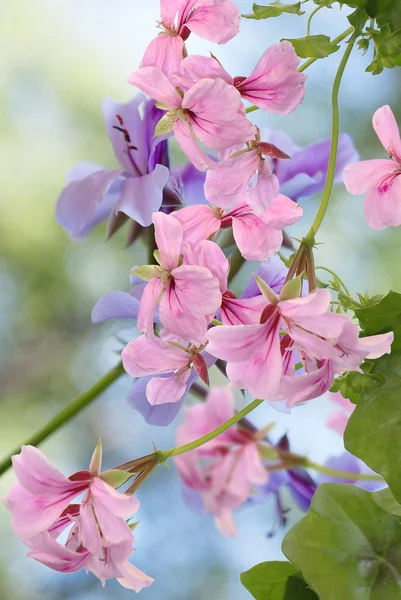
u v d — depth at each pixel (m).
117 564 0.87
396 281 2.82
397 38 0.90
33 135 3.21
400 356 0.91
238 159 0.88
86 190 0.97
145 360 0.90
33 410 3.14
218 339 0.85
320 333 0.85
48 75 3.24
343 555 0.93
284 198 0.89
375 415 0.91
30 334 3.17
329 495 0.94
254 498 1.15
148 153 0.97
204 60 0.87
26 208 3.18
